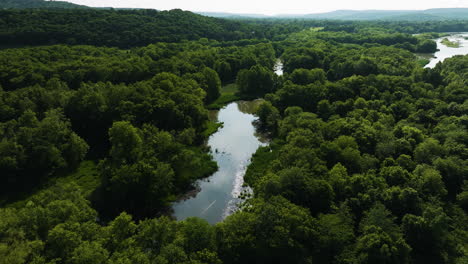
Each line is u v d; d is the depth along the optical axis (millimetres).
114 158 62094
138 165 58781
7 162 61250
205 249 37938
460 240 45500
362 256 39375
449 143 63844
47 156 66688
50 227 39281
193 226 41000
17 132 67875
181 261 35562
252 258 41406
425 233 43031
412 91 98625
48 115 74375
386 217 45094
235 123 102062
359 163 58406
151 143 66438
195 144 85750
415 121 78562
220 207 60562
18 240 35062
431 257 42875
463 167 56812
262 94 129625
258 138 90812
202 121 92562
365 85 102625
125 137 62781
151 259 36188
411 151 63688
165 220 41375
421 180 52281
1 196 60844
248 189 66125
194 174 70188
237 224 42156
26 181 65062
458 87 96000
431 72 113125
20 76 98750
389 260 38812
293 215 41688
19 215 39125
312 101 100188
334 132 72125
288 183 50531
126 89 87062
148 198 60219
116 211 58031
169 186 61031
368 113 81688
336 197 50719
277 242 39438
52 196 46438
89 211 45406
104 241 37844
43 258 33656
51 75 104938
